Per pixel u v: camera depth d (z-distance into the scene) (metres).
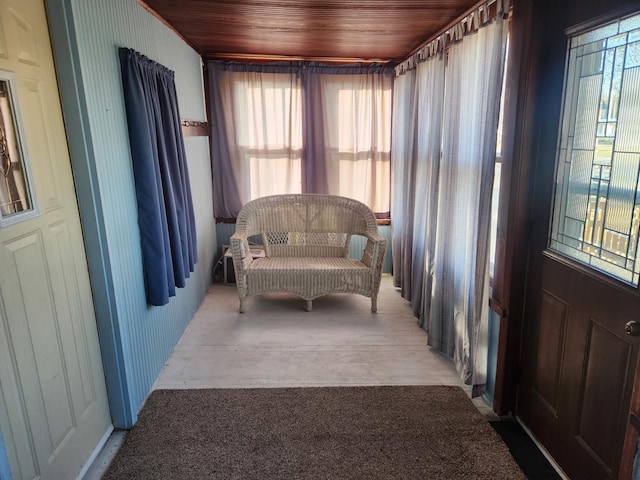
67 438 1.71
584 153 1.67
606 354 1.55
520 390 2.17
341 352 2.85
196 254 3.09
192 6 2.48
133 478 1.77
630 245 1.44
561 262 1.79
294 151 4.21
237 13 2.59
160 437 2.01
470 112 2.37
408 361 2.73
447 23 2.72
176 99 2.75
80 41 1.70
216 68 3.98
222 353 2.82
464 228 2.48
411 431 2.06
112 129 1.98
